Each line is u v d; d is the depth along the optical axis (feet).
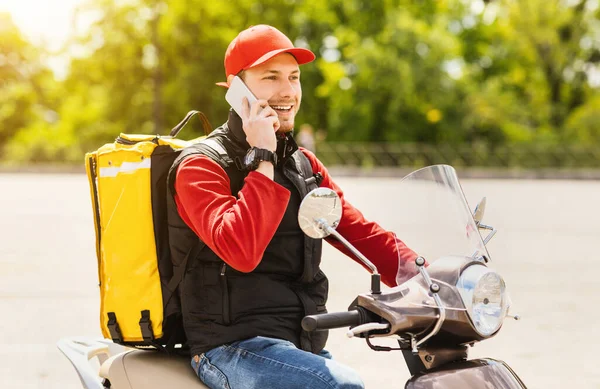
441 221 9.88
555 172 116.16
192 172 10.27
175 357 11.03
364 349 22.82
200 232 10.02
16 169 118.52
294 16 152.15
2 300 28.37
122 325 10.68
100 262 11.05
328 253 39.65
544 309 28.35
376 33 150.71
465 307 8.87
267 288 10.43
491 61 161.68
